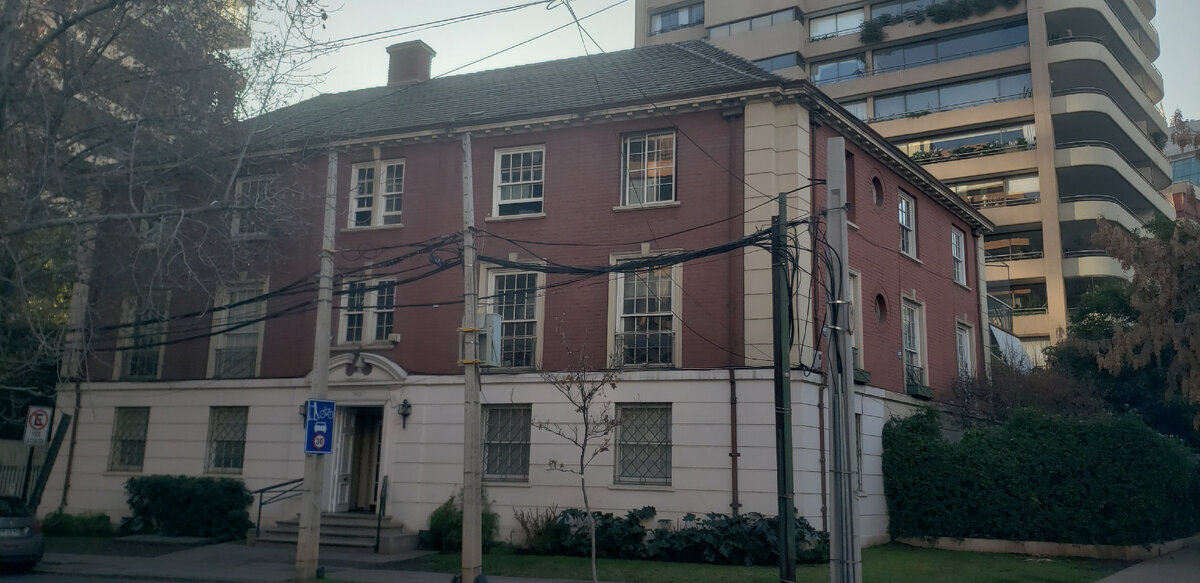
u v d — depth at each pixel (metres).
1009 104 44.97
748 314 17.61
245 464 20.97
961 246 26.84
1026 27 45.72
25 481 20.72
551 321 19.16
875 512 19.19
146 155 16.92
